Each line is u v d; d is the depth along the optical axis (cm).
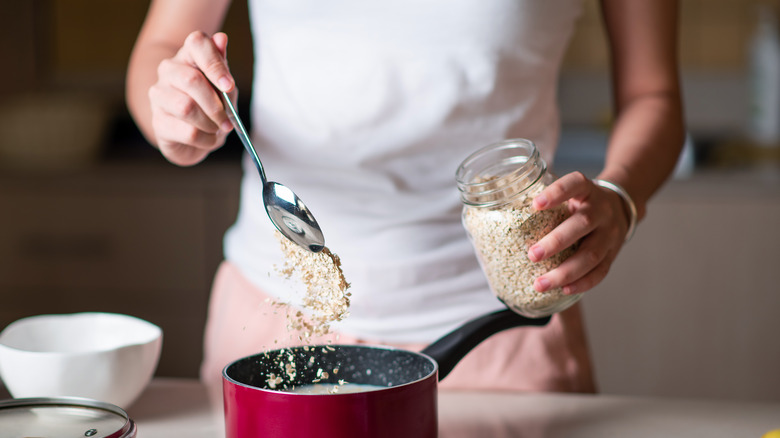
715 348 260
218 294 138
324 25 127
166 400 116
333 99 128
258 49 135
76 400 102
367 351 107
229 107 107
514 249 106
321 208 130
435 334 127
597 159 297
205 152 122
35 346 117
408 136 127
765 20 306
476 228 108
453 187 129
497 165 109
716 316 259
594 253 107
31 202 277
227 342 133
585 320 266
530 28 127
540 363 127
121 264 277
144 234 274
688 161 269
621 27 132
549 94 133
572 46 321
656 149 125
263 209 131
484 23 125
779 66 298
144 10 327
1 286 282
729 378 260
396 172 128
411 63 125
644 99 131
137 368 111
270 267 130
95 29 331
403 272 127
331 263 103
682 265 259
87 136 295
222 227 271
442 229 128
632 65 132
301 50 128
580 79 324
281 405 95
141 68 129
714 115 319
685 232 257
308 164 130
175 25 131
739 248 255
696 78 317
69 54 334
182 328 276
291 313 127
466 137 128
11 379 109
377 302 127
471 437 107
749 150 287
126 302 278
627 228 116
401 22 125
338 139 128
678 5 134
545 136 133
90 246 277
